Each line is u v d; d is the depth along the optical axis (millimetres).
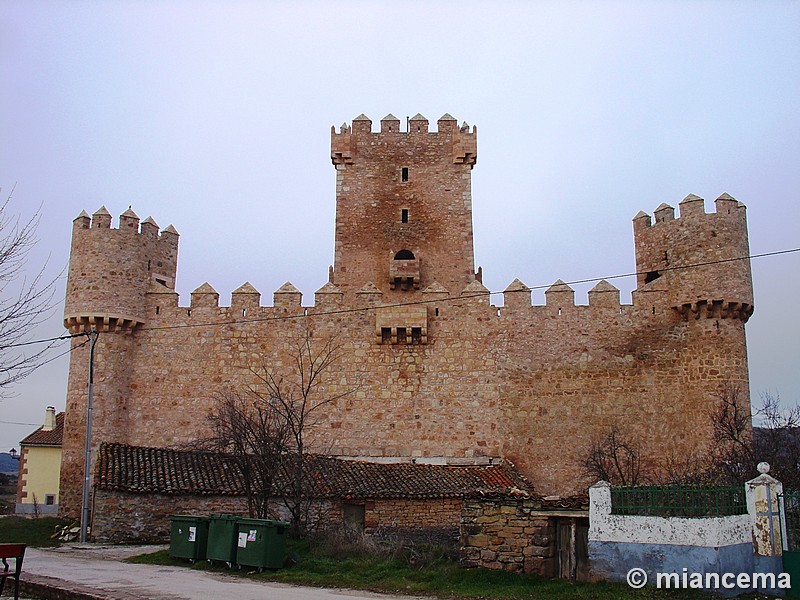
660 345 39031
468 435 38781
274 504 31500
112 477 31875
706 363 37750
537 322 39938
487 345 39812
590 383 39000
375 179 51000
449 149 51406
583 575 19922
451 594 18797
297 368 39719
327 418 39000
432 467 36438
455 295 48844
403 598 18406
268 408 37719
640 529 18969
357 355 39812
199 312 40438
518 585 19531
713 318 38062
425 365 39688
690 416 37719
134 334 40250
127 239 40500
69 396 38812
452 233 50188
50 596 18406
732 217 38594
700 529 18188
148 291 40750
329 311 40375
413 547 24484
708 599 17547
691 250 38719
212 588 19234
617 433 38250
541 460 38344
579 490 37625
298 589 19781
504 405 39062
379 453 38594
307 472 33375
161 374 39750
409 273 48312
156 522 31328
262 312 40375
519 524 20625
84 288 39344
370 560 23250
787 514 19141
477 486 33500
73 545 30344
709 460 36219
